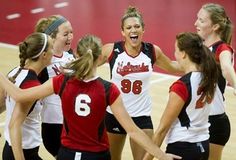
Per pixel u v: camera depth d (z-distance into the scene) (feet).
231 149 60.39
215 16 44.55
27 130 40.09
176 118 38.11
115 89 36.58
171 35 99.45
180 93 36.96
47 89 36.78
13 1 122.01
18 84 38.68
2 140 60.75
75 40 96.78
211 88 37.42
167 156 36.47
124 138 49.44
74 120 36.83
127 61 47.32
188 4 118.73
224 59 43.04
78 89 36.37
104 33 100.68
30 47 38.81
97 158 37.19
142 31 46.70
